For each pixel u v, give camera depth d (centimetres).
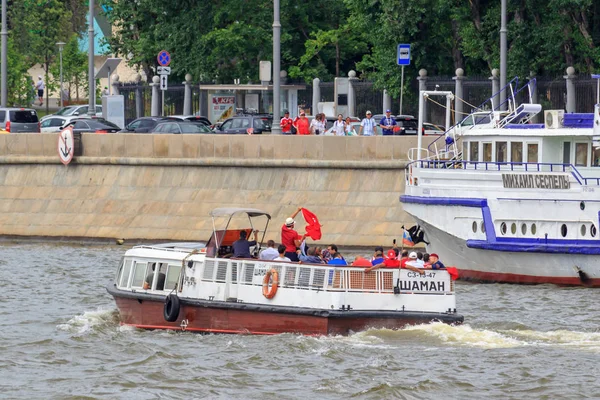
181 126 18638
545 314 10331
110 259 14275
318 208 15325
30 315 10519
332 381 7962
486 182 12194
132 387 7931
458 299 11194
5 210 16762
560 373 8106
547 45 18612
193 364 8462
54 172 16838
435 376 8050
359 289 9025
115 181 16500
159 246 9988
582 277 11962
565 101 18288
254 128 18538
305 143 15675
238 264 9262
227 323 9269
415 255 9325
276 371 8219
